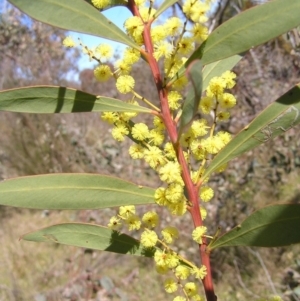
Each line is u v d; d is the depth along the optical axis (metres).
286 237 0.19
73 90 0.20
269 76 0.93
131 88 0.20
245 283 0.83
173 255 0.19
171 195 0.18
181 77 0.20
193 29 0.19
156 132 0.20
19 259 1.03
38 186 0.20
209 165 0.20
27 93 0.20
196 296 0.20
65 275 0.97
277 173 1.02
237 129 0.94
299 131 1.00
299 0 0.17
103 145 1.36
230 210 0.98
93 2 0.19
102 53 0.20
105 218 1.19
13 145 1.58
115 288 0.91
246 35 0.18
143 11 0.19
